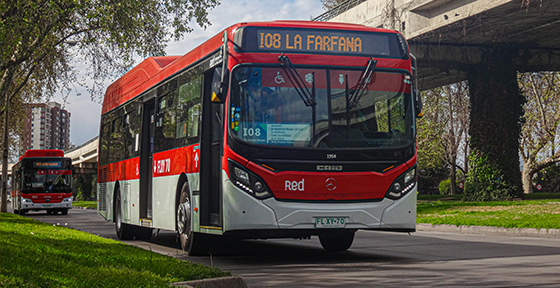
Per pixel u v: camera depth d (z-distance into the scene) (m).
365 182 9.80
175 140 12.33
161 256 8.95
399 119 10.17
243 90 9.73
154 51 27.59
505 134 31.22
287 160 9.62
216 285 6.51
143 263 7.73
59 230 16.12
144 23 26.80
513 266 9.23
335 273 8.84
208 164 10.85
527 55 31.73
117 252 9.55
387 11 29.81
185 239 11.63
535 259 10.18
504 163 31.09
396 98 10.20
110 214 17.73
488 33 28.86
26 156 42.28
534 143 45.06
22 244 9.70
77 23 26.98
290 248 13.48
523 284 7.37
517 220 17.94
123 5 25.17
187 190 11.60
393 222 9.88
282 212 9.52
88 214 43.06
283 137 9.68
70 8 24.89
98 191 19.97
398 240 15.29
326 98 9.88
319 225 9.59
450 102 48.53
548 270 8.70
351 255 11.66
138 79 15.74
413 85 10.40
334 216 9.62
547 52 32.03
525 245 13.06
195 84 11.41
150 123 14.66
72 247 10.23
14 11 24.50
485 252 11.62
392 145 10.02
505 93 31.28
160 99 13.69
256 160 9.57
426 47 30.25
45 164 42.28
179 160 11.99
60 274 6.14
